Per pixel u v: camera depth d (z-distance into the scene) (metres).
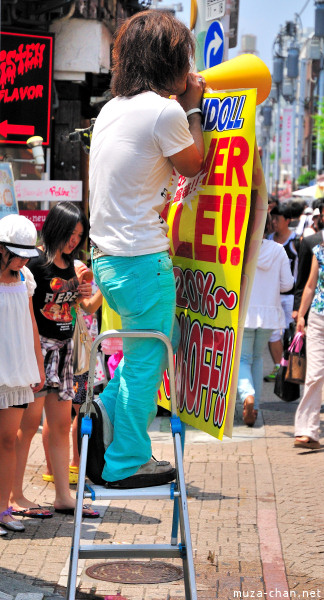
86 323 7.38
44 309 6.24
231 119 4.17
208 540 5.95
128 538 5.92
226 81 4.45
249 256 4.11
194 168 4.20
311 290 8.91
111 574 5.31
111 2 15.16
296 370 9.25
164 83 4.23
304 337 9.22
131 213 4.12
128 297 4.16
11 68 11.82
